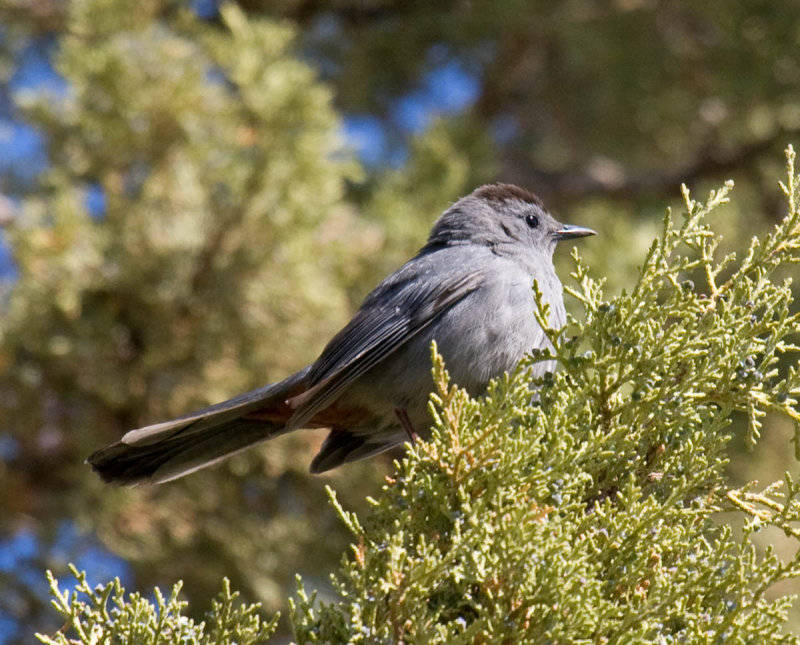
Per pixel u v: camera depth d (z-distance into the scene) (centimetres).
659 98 1759
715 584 551
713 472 589
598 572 562
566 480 574
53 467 1220
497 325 844
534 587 526
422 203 1375
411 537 568
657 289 602
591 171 1842
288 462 1202
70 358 1159
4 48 1622
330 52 1778
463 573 536
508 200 987
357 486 1238
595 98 1822
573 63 1775
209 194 1200
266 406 847
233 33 1263
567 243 1460
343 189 1370
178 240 1174
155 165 1223
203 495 1196
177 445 845
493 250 927
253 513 1242
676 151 1811
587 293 627
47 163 1304
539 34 1739
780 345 606
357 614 533
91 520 1146
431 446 571
